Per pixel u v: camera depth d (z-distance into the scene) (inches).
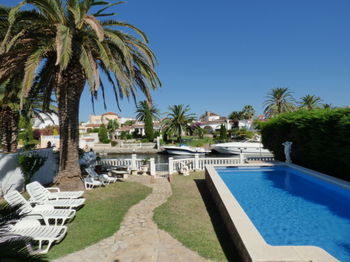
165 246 163.6
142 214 231.0
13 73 293.4
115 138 2209.6
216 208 251.3
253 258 117.0
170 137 1654.8
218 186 263.1
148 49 339.9
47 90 369.7
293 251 123.7
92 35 284.0
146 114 1596.9
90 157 501.7
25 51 276.5
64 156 309.3
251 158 626.5
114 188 340.8
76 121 316.5
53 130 1697.8
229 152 1012.5
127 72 350.6
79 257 149.3
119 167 484.4
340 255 158.6
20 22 264.7
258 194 318.7
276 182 383.6
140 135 2066.9
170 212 237.0
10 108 439.2
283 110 1731.1
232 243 166.9
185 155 1118.4
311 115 373.7
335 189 301.7
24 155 327.3
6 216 126.4
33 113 636.1
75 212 219.1
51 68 325.4
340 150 309.6
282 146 502.9
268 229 203.6
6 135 450.0
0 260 115.7
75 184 312.3
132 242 170.2
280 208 261.3
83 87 322.7
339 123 302.7
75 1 250.7
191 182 392.2
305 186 360.2
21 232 160.7
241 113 2694.4
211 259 145.3
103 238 176.9
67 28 245.0
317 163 376.8
